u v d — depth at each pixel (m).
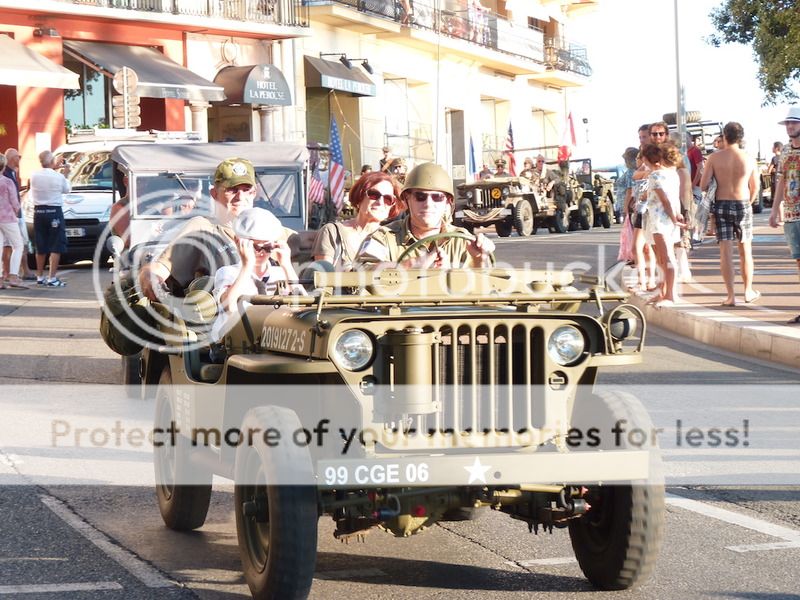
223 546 6.22
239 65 36.94
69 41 31.56
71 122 31.70
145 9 32.72
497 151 54.19
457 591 5.51
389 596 5.45
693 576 5.70
